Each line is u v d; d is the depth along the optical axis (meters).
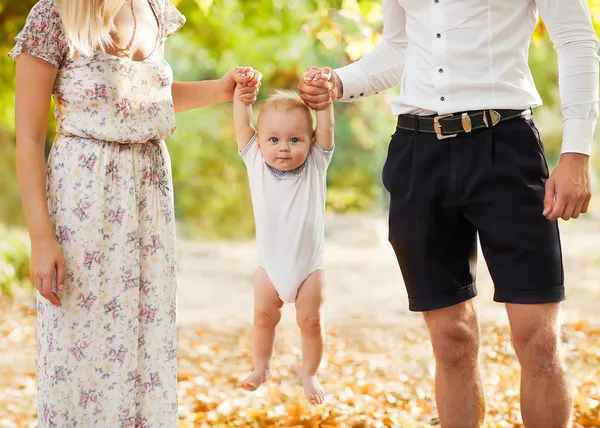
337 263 16.86
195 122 26.16
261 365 4.02
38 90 3.50
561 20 3.50
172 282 3.79
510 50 3.57
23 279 13.04
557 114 25.77
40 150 3.52
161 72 3.72
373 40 6.76
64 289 3.56
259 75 3.97
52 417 3.61
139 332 3.72
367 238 20.42
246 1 12.43
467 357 3.85
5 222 22.94
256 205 3.92
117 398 3.65
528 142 3.57
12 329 9.98
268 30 13.20
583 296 11.42
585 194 3.46
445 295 3.78
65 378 3.60
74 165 3.54
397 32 4.15
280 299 3.95
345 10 7.01
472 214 3.67
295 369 7.80
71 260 3.55
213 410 6.21
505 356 7.78
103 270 3.60
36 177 3.48
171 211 3.80
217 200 25.91
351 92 4.17
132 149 3.64
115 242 3.61
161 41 3.82
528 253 3.57
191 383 7.22
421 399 6.51
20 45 3.47
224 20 13.30
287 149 3.77
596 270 13.92
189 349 8.92
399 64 4.20
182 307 12.12
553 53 23.08
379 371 7.64
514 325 3.63
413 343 8.98
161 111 3.71
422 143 3.70
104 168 3.56
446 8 3.57
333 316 10.90
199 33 13.68
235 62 14.97
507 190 3.57
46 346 3.63
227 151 26.44
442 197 3.69
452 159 3.63
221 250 20.52
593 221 23.20
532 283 3.57
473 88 3.57
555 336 3.60
